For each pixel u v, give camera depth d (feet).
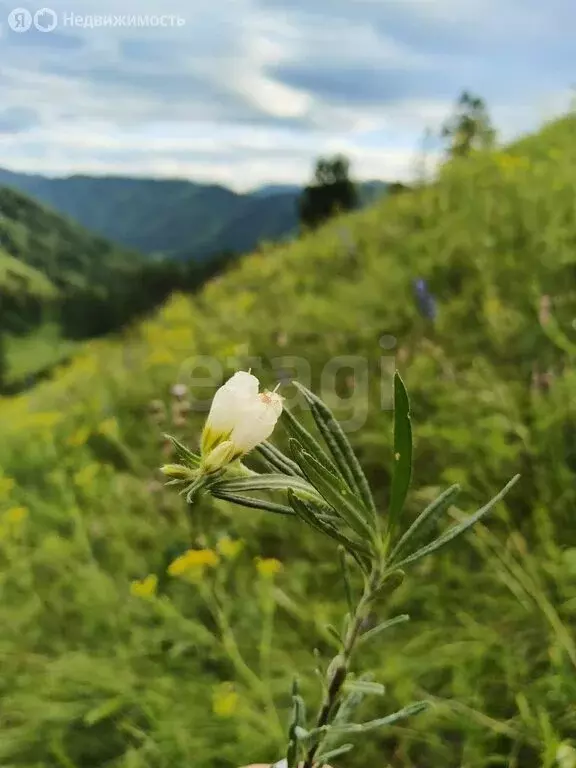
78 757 7.20
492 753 6.37
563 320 10.68
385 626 2.77
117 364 17.98
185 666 7.73
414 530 2.65
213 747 6.78
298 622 8.16
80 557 9.70
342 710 3.02
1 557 9.57
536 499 8.45
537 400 9.02
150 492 10.03
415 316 12.59
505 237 13.43
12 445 13.71
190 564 7.48
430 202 17.83
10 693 7.96
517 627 7.20
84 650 8.05
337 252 18.16
